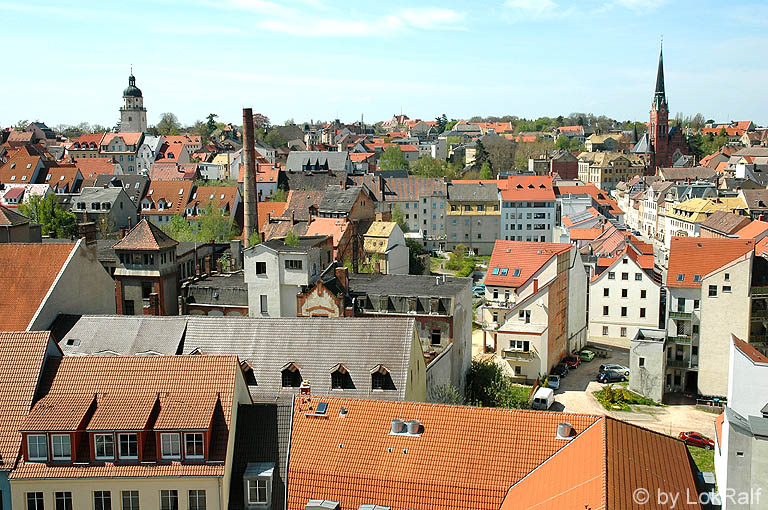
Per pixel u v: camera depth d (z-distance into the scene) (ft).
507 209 633.20
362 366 195.31
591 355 362.53
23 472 140.56
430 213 647.15
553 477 129.70
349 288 290.35
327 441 148.05
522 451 140.05
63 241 324.39
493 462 139.03
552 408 295.89
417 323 273.75
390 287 291.58
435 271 553.64
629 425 147.43
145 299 283.79
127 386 150.41
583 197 650.84
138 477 140.05
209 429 141.79
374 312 277.64
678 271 314.76
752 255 298.97
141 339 207.62
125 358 154.81
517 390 305.12
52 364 155.12
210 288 285.84
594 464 126.31
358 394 191.72
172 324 211.61
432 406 150.82
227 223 525.75
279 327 205.98
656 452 141.08
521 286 344.69
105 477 140.15
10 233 287.48
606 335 392.88
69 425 141.38
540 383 319.47
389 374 192.95
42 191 561.84
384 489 138.41
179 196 601.21
